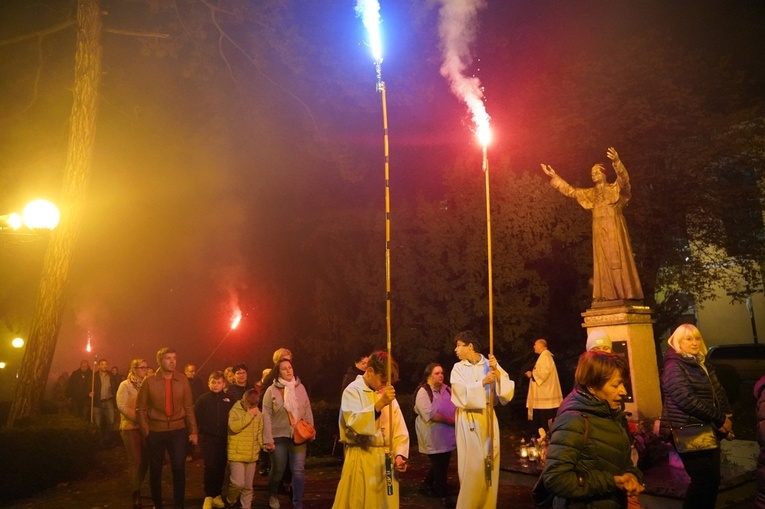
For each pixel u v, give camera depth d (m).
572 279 17.19
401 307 16.80
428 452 8.62
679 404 5.70
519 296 16.16
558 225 15.73
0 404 17.33
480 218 16.09
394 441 5.26
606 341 7.25
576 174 16.67
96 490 10.56
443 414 8.62
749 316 26.98
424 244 16.61
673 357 5.85
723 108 16.95
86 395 16.64
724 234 16.61
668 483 8.01
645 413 9.74
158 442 7.96
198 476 11.55
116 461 13.43
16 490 10.07
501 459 10.54
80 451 11.71
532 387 12.05
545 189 15.70
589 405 3.71
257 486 10.27
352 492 5.09
